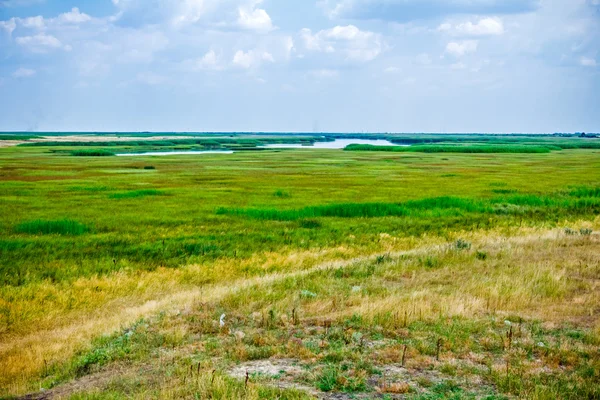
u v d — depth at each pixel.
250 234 32.53
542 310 13.61
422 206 45.19
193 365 10.29
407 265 20.12
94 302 18.94
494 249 23.36
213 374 9.16
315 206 43.47
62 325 16.38
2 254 26.14
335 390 9.03
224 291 17.48
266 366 10.30
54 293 19.88
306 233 33.16
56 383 10.55
